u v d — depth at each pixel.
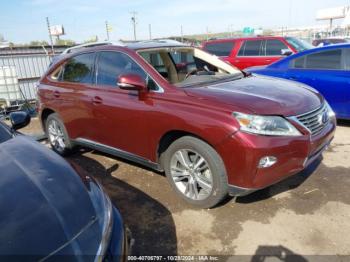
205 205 3.25
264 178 2.87
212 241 2.86
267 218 3.13
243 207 3.33
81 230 1.76
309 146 3.03
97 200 2.05
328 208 3.24
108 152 4.22
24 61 10.92
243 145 2.80
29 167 2.22
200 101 3.14
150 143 3.56
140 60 3.73
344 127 5.82
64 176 2.16
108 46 4.16
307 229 2.94
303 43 9.16
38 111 5.30
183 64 4.36
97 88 4.13
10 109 8.96
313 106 3.30
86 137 4.47
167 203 3.50
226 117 2.91
